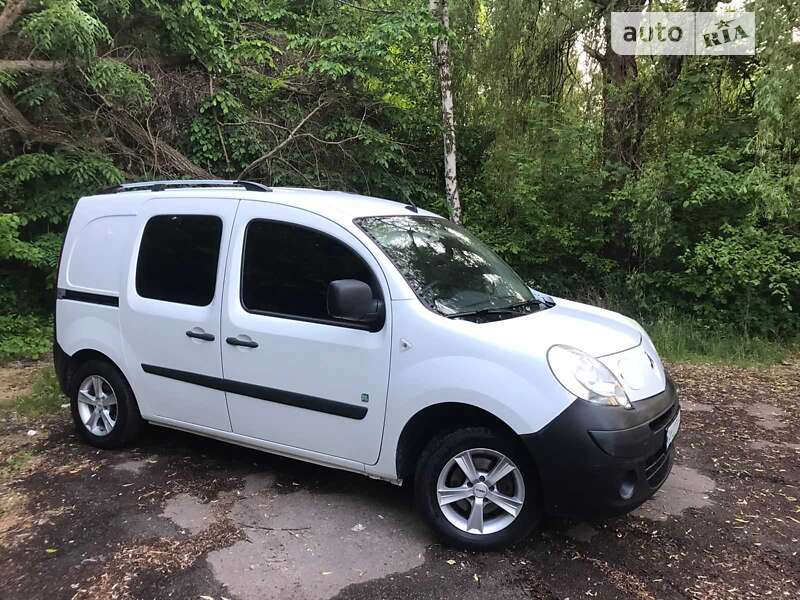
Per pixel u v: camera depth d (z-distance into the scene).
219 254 3.98
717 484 4.26
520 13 10.47
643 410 3.14
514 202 10.52
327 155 11.34
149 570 3.06
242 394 3.86
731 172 9.06
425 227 4.10
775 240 8.62
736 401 6.33
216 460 4.48
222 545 3.30
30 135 9.13
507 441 3.13
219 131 10.59
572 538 3.43
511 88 11.16
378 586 2.95
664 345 8.55
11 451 4.65
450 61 11.32
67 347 4.74
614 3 9.72
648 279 9.75
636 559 3.24
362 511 3.71
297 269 3.71
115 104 9.50
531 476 3.12
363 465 3.51
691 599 2.90
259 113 11.14
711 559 3.27
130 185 4.79
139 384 4.37
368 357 3.39
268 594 2.88
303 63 10.91
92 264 4.66
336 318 3.54
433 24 9.65
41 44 8.04
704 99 9.47
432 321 3.28
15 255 8.23
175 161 10.07
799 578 3.10
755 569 3.18
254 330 3.76
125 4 9.04
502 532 3.18
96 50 8.84
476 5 11.43
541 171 10.20
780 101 7.90
